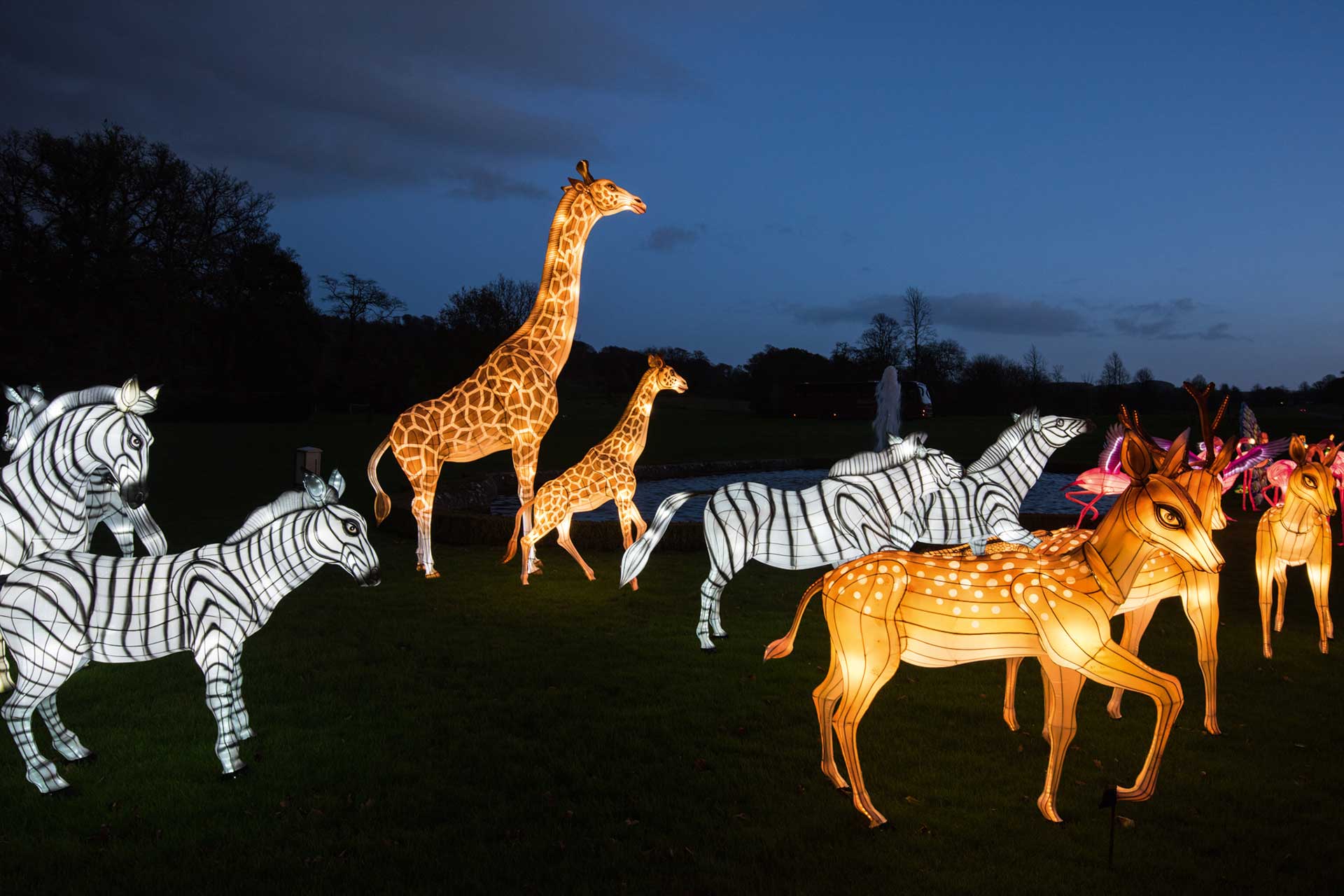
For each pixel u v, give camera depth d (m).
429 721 6.03
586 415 51.44
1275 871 4.22
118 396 5.91
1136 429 4.50
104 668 7.02
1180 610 9.24
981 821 4.69
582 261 12.30
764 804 4.86
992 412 62.94
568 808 4.80
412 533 13.68
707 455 30.34
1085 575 4.48
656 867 4.22
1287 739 5.82
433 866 4.22
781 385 63.56
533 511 10.34
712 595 7.91
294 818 4.67
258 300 53.50
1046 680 4.66
